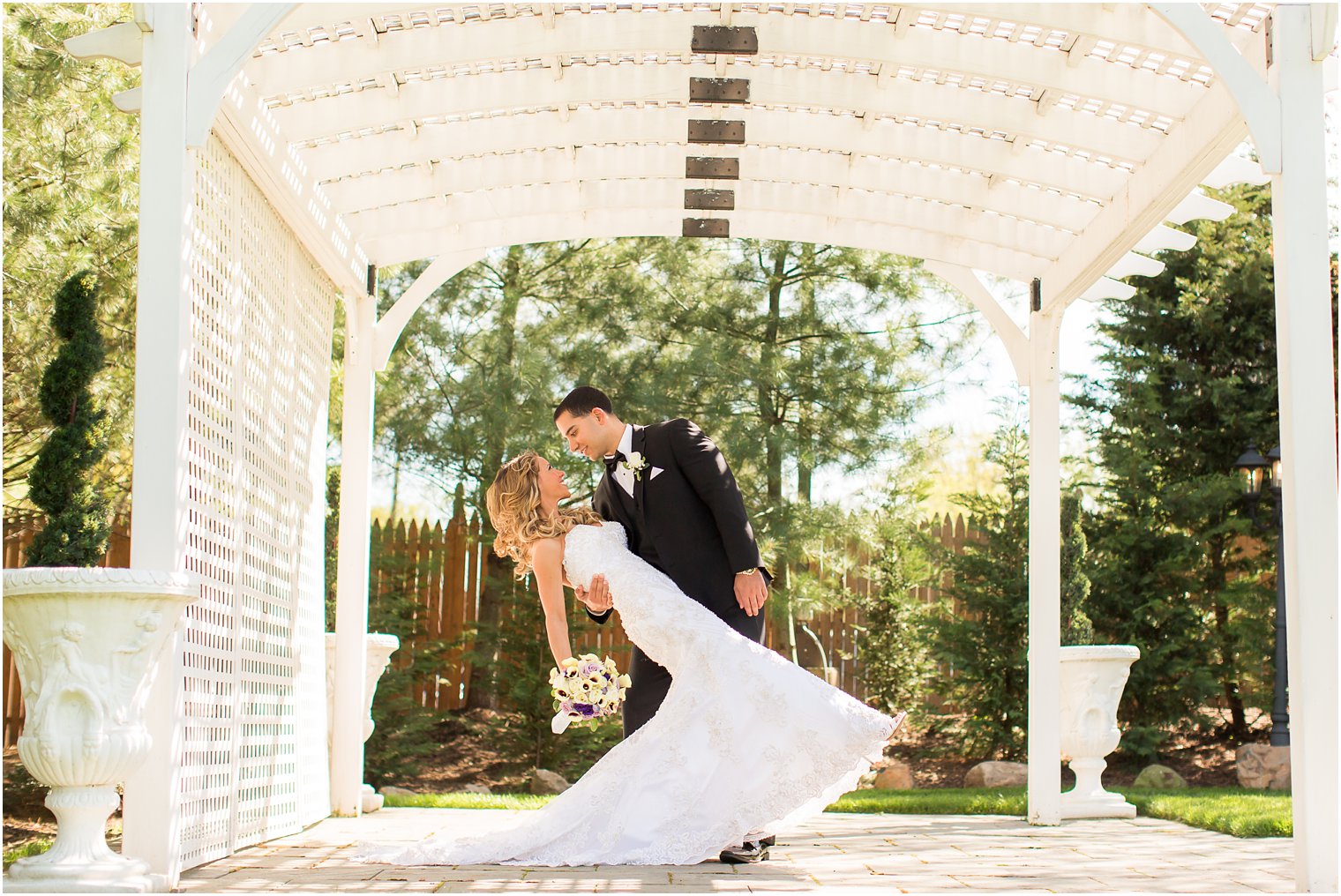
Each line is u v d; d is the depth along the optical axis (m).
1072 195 5.13
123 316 7.03
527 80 4.54
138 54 3.51
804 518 10.12
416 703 10.48
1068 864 3.92
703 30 4.15
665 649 3.82
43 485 4.36
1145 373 10.75
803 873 3.60
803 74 4.50
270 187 4.43
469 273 11.22
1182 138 4.15
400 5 3.88
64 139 6.47
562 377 10.54
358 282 5.70
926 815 6.29
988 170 4.83
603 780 3.81
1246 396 10.51
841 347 10.52
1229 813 5.50
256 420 4.50
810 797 3.72
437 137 4.88
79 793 3.13
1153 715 10.06
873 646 10.89
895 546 10.98
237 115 3.90
